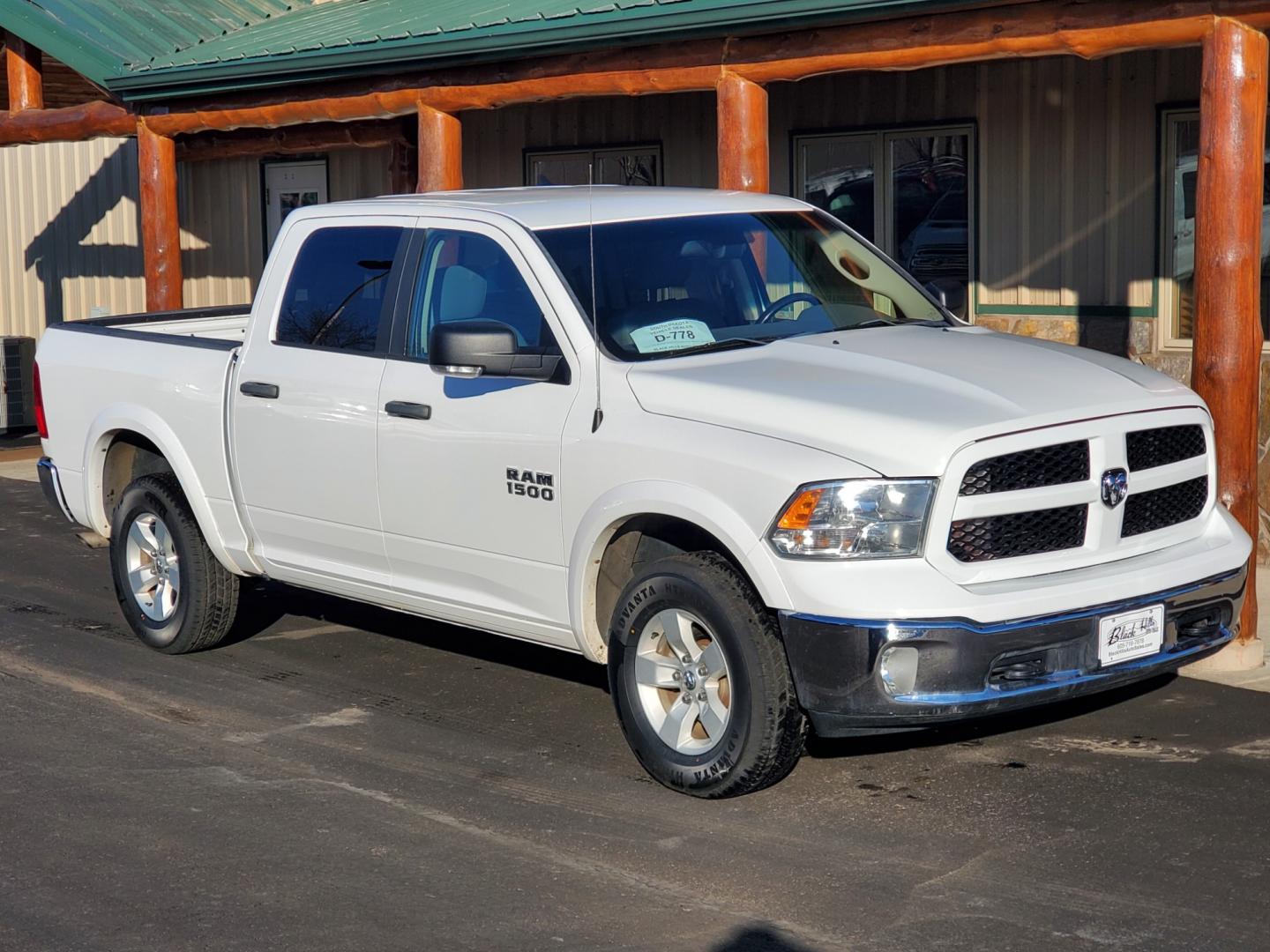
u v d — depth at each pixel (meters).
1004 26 7.86
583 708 6.84
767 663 5.36
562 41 9.61
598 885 4.95
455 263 6.48
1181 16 7.12
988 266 10.99
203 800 5.77
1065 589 5.21
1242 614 7.17
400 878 5.03
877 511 5.12
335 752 6.31
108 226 17.66
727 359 5.92
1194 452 5.82
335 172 15.80
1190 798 5.58
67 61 12.99
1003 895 4.79
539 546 6.04
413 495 6.47
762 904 4.78
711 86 9.19
